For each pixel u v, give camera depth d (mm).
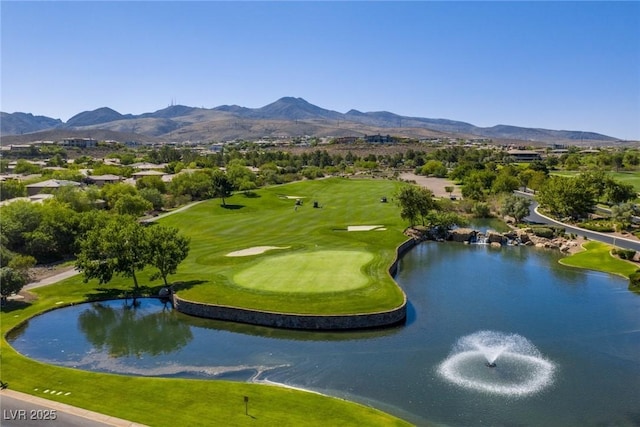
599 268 69375
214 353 42531
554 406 33500
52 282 62188
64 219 77188
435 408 33250
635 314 51438
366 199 133250
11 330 47344
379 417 30594
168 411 30500
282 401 32281
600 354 41906
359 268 62750
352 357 41469
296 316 47531
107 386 34125
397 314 48656
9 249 71625
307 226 97188
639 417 32312
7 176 156250
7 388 33562
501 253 81375
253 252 73500
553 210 113938
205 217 107062
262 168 194750
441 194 149375
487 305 54562
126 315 51938
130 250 57125
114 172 171125
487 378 37625
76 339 45875
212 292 54188
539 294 58594
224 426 28688
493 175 159250
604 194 129000
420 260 76125
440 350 42719
